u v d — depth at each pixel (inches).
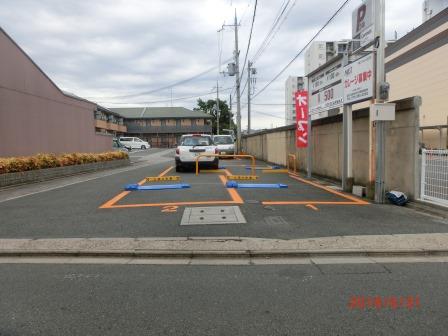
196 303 165.3
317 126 600.7
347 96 430.3
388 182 390.6
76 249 238.4
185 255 230.2
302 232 269.9
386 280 190.2
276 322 148.1
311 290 178.4
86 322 149.4
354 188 422.0
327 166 559.2
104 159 850.1
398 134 371.6
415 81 1185.4
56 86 771.4
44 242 253.0
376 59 370.6
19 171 551.8
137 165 1014.4
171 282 190.1
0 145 603.2
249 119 1807.3
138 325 146.7
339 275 197.6
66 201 395.2
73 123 844.6
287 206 353.4
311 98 569.6
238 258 228.2
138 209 347.6
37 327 145.6
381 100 372.2
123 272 205.3
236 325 146.1
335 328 143.1
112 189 470.9
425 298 168.7
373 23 371.9
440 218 307.7
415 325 144.9
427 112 1127.0
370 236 257.9
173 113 2861.7
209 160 697.6
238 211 331.9
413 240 248.5
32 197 430.0
